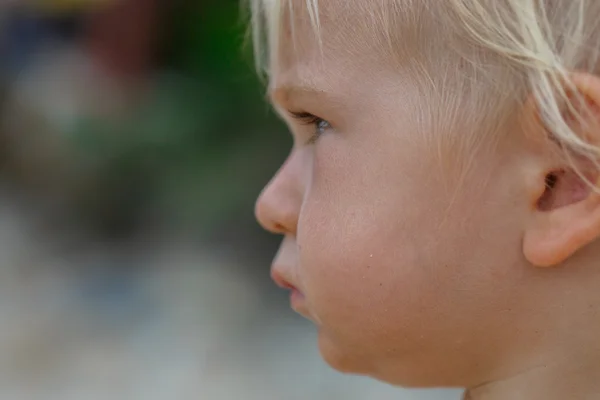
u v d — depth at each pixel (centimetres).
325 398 557
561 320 176
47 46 1036
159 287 745
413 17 175
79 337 664
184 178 876
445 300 179
